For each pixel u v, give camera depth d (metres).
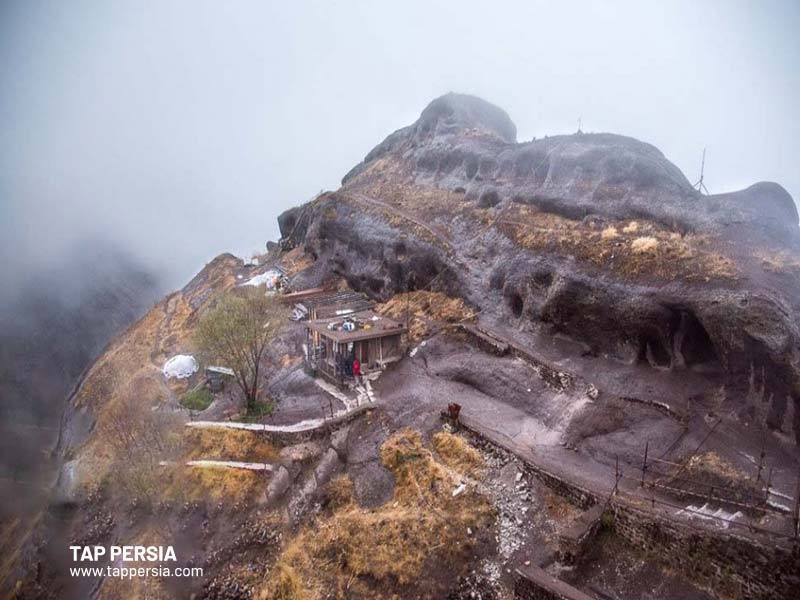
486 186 46.53
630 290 29.02
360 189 62.09
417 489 25.45
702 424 23.98
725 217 29.56
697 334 26.94
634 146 39.41
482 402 30.77
